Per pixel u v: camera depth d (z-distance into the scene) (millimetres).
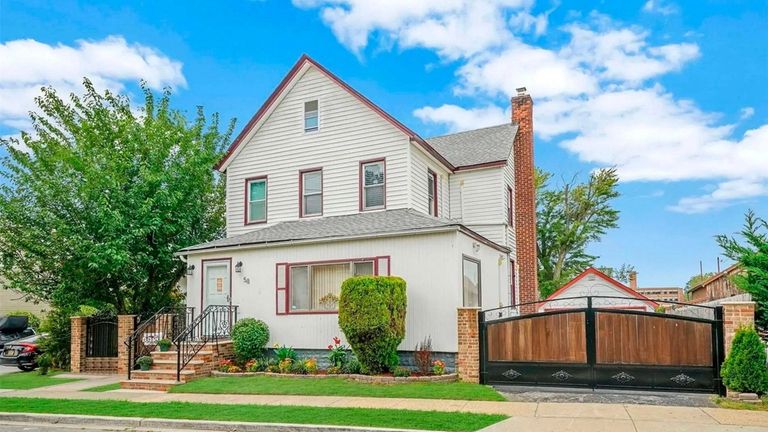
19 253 19531
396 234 15211
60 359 19562
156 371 14953
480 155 22469
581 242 41031
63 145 20531
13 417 11375
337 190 18938
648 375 11797
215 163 21625
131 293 20703
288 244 16641
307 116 19875
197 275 18141
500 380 12836
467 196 21891
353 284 13859
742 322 11211
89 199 19016
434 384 12859
